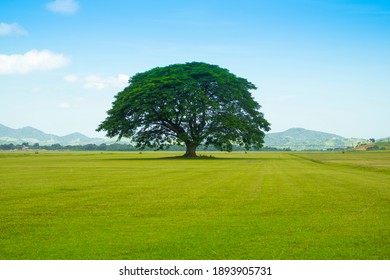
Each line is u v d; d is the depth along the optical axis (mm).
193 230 11625
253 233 11250
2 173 32969
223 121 70562
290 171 35625
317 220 12969
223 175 30766
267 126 77125
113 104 77312
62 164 50031
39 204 16094
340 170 37156
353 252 9539
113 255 9461
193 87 68625
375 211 14562
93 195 18812
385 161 55219
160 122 75938
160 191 20328
